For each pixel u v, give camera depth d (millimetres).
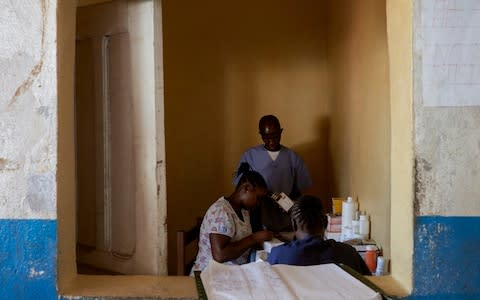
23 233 2020
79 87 2746
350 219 3521
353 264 2475
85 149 2727
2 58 2002
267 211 3680
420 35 1979
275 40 4988
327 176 4988
